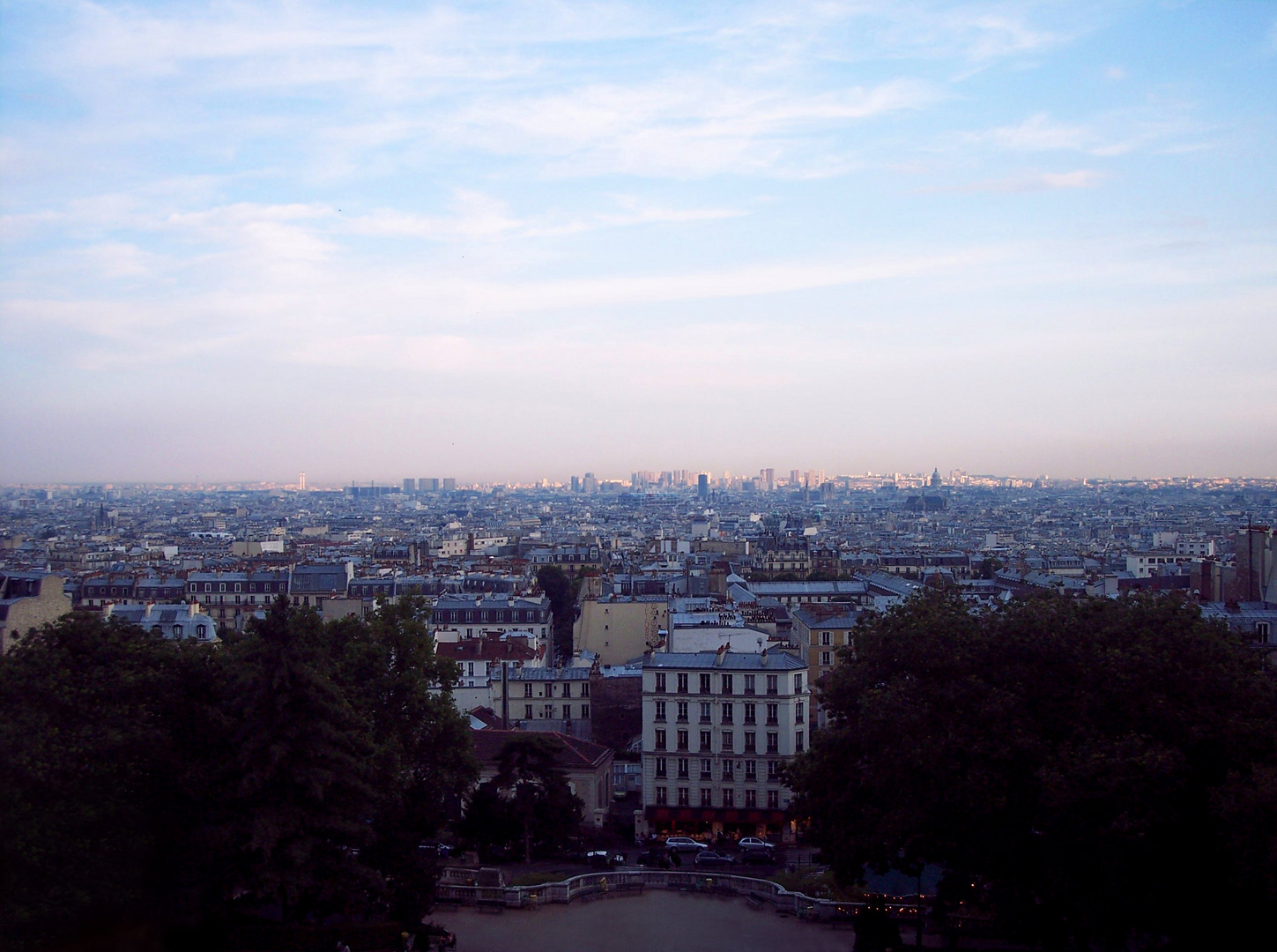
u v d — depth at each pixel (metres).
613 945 156.00
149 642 152.62
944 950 151.50
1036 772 135.50
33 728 124.88
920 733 146.75
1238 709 141.38
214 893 139.25
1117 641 148.75
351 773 144.62
